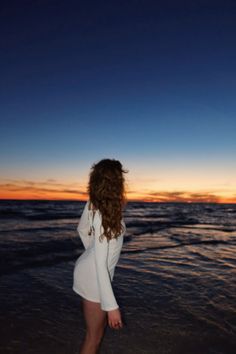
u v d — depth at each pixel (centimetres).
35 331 355
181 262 734
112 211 194
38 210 3644
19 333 349
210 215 3641
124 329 365
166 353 313
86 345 210
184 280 577
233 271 653
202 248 960
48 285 527
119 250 205
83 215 216
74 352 313
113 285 536
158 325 379
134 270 643
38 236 1129
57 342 332
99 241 191
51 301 453
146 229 1584
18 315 399
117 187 201
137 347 324
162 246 981
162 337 348
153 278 586
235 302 466
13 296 468
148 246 975
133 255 809
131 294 492
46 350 314
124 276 594
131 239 1146
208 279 586
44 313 409
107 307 185
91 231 210
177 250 909
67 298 468
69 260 724
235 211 5225
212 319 401
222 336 354
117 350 317
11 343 326
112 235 194
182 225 1962
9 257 732
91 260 206
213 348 326
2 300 450
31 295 475
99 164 208
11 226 1545
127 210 5091
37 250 832
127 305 444
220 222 2419
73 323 381
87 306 205
